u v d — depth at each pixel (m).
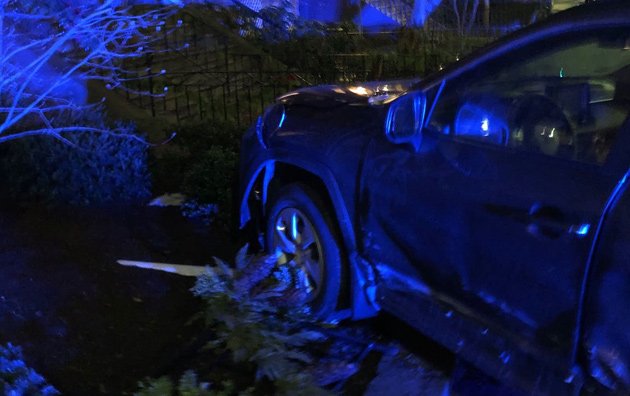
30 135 5.55
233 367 3.26
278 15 14.15
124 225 5.21
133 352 3.40
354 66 11.81
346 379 3.28
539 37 2.70
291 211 3.92
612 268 2.24
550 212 2.45
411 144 3.11
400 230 3.15
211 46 11.81
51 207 5.36
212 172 5.64
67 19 6.89
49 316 3.62
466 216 2.79
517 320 2.62
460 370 3.34
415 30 14.18
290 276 3.83
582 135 2.62
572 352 2.40
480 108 2.99
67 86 7.12
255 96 10.20
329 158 3.55
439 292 3.04
